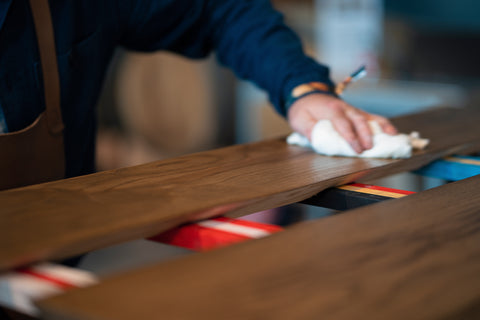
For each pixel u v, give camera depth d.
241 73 1.22
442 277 0.48
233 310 0.42
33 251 0.53
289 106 1.07
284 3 3.53
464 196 0.71
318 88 1.08
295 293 0.45
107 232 0.58
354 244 0.55
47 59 0.93
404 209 0.66
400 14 3.29
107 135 4.26
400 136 0.94
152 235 0.63
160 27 1.19
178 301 0.43
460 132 1.13
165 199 0.70
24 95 0.93
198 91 3.82
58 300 0.44
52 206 0.67
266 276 0.48
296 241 0.56
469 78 3.12
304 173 0.83
